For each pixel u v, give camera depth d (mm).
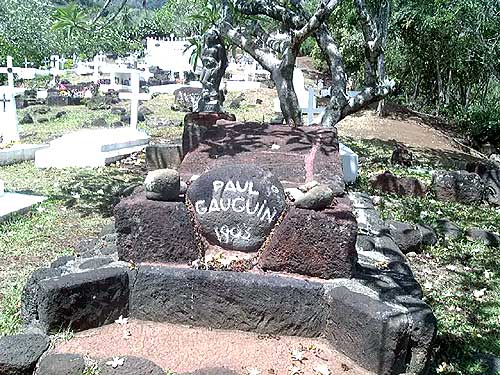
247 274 3621
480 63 16422
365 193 7566
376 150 11945
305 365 3285
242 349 3414
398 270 4215
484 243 6309
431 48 17203
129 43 28250
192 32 22516
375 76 7039
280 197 3809
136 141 9695
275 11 6680
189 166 4609
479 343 4125
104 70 17312
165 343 3441
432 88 19609
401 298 3506
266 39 6918
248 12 6824
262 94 17641
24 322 3617
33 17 24484
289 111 6723
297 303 3535
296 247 3695
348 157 8188
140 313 3689
